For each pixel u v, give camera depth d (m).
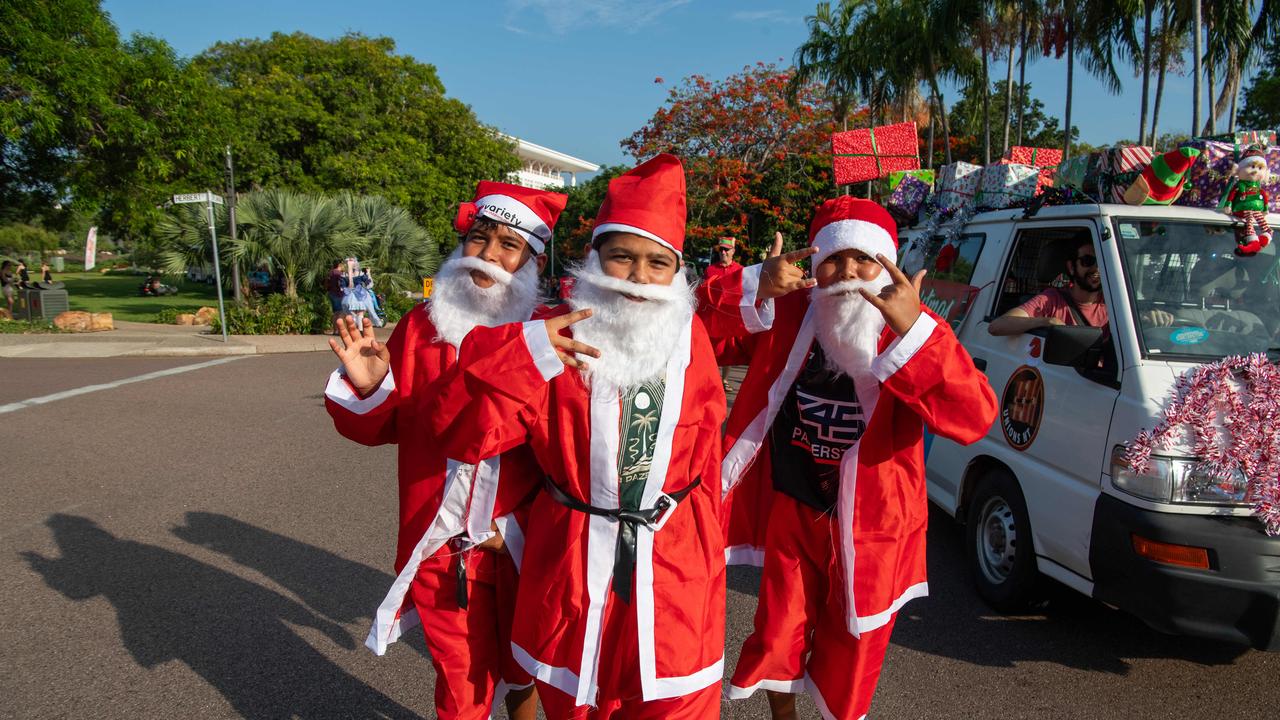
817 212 2.62
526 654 2.16
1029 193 4.95
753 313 2.46
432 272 21.97
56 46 14.63
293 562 4.61
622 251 2.08
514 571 2.46
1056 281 4.21
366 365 2.39
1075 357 3.41
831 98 22.00
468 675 2.44
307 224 17.86
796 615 2.58
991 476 4.17
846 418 2.51
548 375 1.96
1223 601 2.97
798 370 2.57
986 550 4.23
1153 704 3.30
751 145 22.80
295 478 6.25
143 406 8.88
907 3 18.50
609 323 2.07
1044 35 15.26
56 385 10.15
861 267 2.43
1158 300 3.54
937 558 4.82
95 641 3.66
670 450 2.09
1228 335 3.45
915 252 5.64
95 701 3.19
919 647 3.75
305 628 3.83
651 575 2.07
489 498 2.32
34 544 4.81
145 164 16.73
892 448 2.50
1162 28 13.73
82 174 17.14
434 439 2.13
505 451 2.22
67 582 4.28
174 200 14.09
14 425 7.88
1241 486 3.04
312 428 7.96
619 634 2.09
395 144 28.03
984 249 4.79
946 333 2.20
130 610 3.97
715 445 2.25
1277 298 3.61
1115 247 3.71
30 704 3.15
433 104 30.12
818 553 2.58
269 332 16.80
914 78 19.42
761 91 22.36
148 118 16.69
